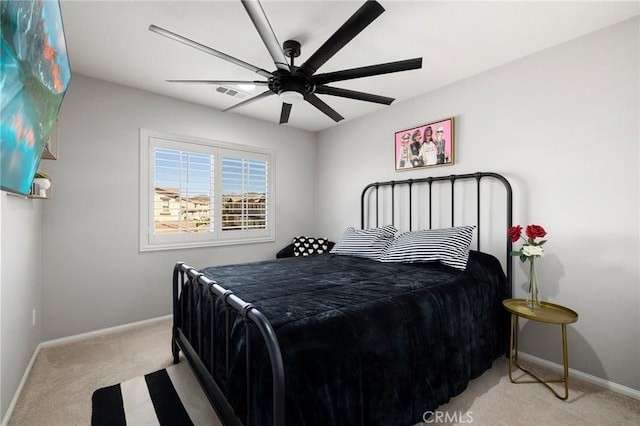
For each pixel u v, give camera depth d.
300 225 4.17
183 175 3.11
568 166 2.02
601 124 1.88
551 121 2.09
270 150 3.83
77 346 2.38
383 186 3.32
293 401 1.01
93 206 2.59
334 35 1.39
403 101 3.11
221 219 3.40
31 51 0.98
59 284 2.44
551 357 2.08
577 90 1.98
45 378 1.92
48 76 1.19
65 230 2.46
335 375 1.12
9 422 1.52
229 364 1.27
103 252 2.64
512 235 2.02
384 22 1.81
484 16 1.76
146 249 2.87
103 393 1.75
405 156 3.05
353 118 3.70
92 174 2.58
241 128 3.56
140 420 1.52
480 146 2.49
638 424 1.51
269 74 1.74
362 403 1.19
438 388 1.51
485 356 1.91
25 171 1.18
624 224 1.80
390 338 1.34
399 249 2.53
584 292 1.95
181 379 1.91
